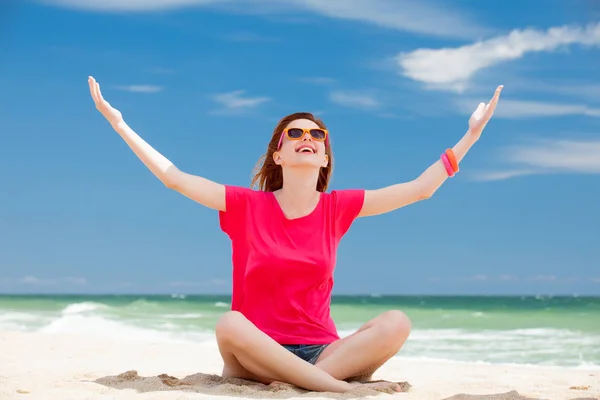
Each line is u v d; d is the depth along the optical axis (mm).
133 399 3664
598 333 13156
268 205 4652
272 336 4395
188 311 19266
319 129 4711
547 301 37062
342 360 4234
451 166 4820
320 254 4508
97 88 4441
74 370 5477
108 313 18125
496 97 4766
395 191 4801
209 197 4590
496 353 10016
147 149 4539
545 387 4906
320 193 4789
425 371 6301
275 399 3729
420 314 18922
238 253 4629
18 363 5957
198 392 3943
